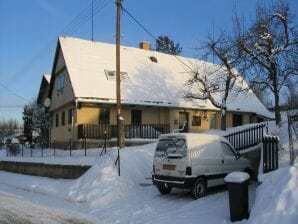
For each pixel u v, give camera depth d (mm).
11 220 11383
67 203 15570
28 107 52125
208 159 14211
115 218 12133
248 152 17641
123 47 37656
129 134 30047
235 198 10195
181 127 34750
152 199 14344
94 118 30828
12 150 38375
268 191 9109
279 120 20297
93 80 31625
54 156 27406
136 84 33438
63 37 35062
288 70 20141
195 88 36188
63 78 33938
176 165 13766
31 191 19156
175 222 10773
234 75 26141
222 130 24312
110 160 17938
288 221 7922
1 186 22328
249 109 39125
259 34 20062
